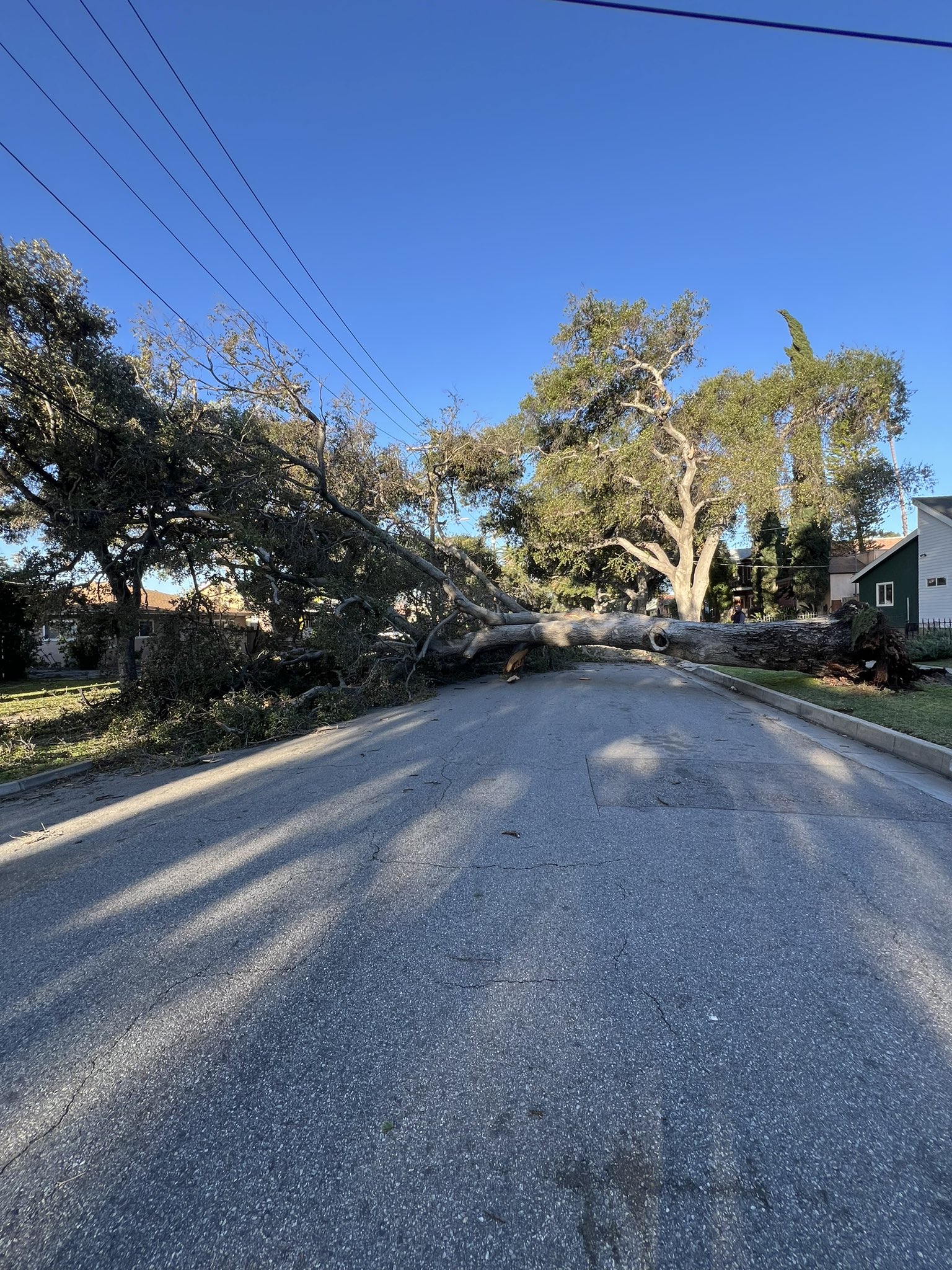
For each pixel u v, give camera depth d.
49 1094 2.42
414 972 3.11
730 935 3.39
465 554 17.66
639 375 27.55
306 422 14.56
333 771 7.24
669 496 26.30
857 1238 1.78
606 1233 1.81
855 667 11.70
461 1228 1.84
